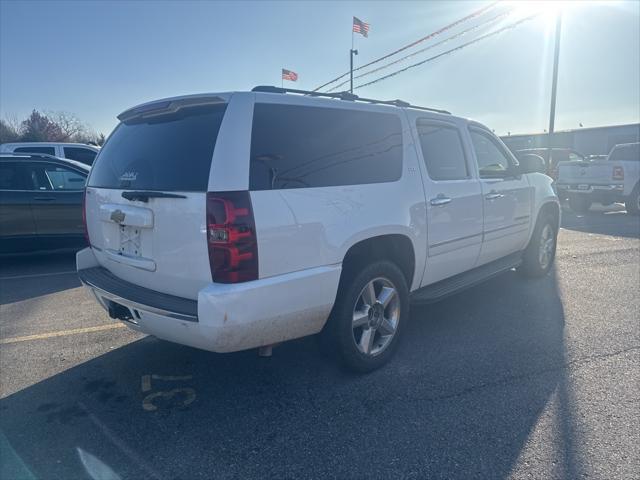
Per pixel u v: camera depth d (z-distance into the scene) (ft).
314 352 13.19
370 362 11.83
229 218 8.78
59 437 9.46
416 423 9.74
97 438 9.42
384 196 11.55
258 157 9.39
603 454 8.69
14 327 15.37
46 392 11.21
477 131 15.99
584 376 11.60
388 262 11.85
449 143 14.42
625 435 9.23
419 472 8.31
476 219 14.97
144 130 10.99
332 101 11.19
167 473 8.39
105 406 10.61
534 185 18.70
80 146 42.14
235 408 10.46
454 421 9.78
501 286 19.30
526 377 11.57
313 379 11.69
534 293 18.33
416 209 12.45
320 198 10.14
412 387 11.20
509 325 15.02
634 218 41.57
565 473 8.22
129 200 10.46
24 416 10.22
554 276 20.76
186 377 11.91
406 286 12.53
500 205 16.21
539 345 13.46
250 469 8.47
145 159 10.48
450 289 14.01
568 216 43.68
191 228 9.14
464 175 14.76
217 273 8.89
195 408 10.49
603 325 14.94
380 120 12.13
